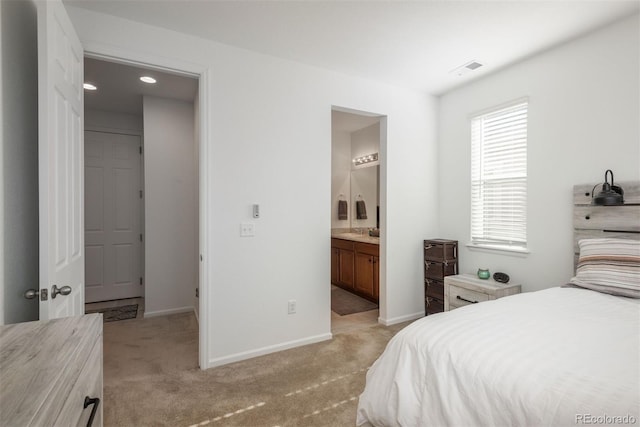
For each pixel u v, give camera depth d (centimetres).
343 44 246
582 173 241
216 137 241
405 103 337
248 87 253
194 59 232
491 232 312
